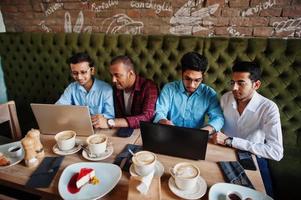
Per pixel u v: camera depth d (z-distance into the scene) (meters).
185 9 2.08
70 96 1.75
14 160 1.10
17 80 2.74
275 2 1.86
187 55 1.41
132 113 1.74
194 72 1.37
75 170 1.00
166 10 2.13
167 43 2.07
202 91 1.57
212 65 1.98
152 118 1.57
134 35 2.19
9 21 2.66
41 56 2.53
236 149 1.17
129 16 2.24
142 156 0.98
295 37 1.92
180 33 2.17
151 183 0.87
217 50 1.94
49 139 1.28
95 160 1.09
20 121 2.68
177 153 1.10
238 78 1.26
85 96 1.72
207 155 1.12
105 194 0.88
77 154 1.14
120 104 1.75
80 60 1.58
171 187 0.90
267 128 1.28
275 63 1.83
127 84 1.62
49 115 1.26
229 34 2.05
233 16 1.99
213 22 2.05
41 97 2.69
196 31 2.12
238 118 1.42
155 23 2.20
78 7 2.36
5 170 1.04
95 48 2.30
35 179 0.97
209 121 1.46
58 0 2.38
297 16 1.86
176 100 1.61
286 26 1.91
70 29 2.47
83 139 1.26
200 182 0.93
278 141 1.22
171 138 1.08
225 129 1.52
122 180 0.96
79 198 0.86
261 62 1.85
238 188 0.89
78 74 1.61
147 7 2.17
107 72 2.32
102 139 1.16
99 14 2.32
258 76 1.28
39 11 2.50
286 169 1.60
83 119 1.23
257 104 1.35
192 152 1.07
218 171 1.00
